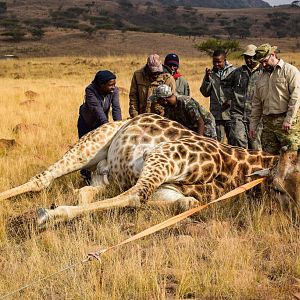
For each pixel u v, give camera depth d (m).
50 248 5.22
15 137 11.52
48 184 7.10
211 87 9.34
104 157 7.35
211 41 73.38
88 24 177.88
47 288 4.50
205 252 5.10
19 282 4.54
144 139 6.83
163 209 6.12
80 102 17.84
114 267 4.68
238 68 9.12
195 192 6.42
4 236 5.59
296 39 141.62
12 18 193.88
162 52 100.75
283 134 7.30
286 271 4.77
